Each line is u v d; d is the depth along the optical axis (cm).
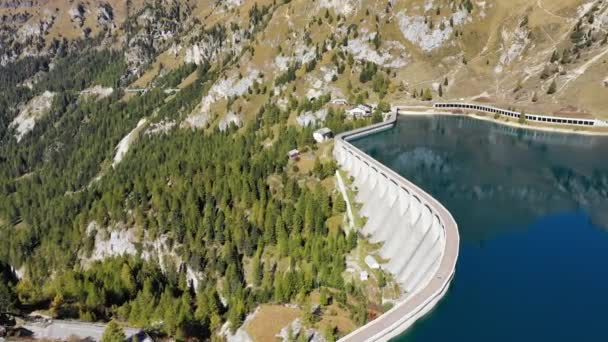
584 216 14962
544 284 11562
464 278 11831
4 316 12331
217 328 13462
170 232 19775
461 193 16575
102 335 11444
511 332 10081
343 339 9569
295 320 12319
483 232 13988
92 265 18825
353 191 18238
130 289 15250
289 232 17162
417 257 13300
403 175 18112
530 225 14450
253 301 14225
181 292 16862
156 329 12925
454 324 10300
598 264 12350
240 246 17388
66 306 13600
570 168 18662
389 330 9844
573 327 10131
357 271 14500
